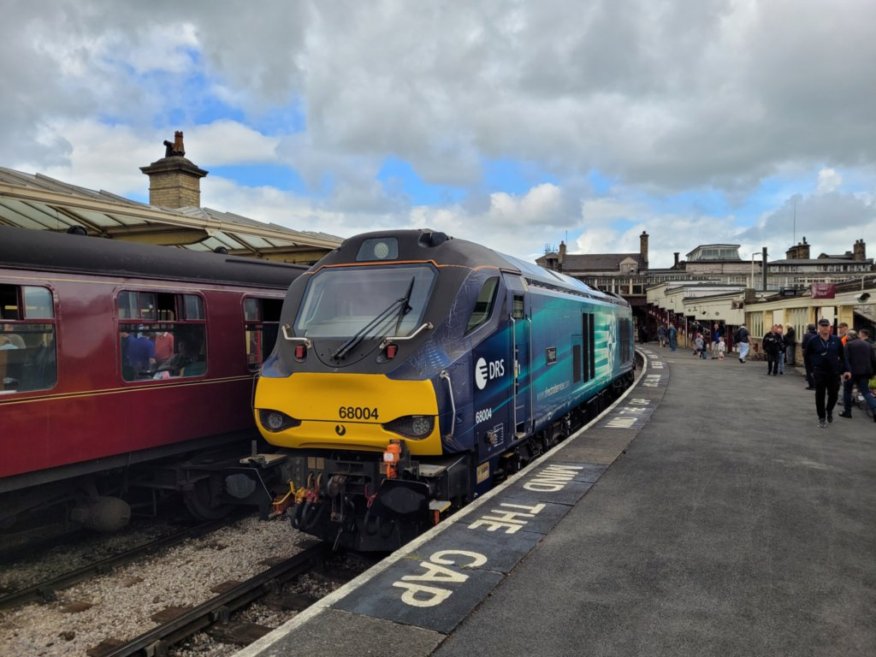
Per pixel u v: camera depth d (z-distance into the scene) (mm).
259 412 6691
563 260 71812
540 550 5168
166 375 7973
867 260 65750
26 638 5688
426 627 3898
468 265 6754
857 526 5730
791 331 23156
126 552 7484
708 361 27219
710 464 8133
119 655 5215
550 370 9062
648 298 54469
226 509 8805
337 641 3730
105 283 7250
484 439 6723
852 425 10945
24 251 6508
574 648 3650
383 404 6043
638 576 4656
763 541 5359
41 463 6570
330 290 6910
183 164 15219
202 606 5973
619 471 7781
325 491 6453
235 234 9602
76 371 6906
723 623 3941
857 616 4027
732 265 61344
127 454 7566
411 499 6066
